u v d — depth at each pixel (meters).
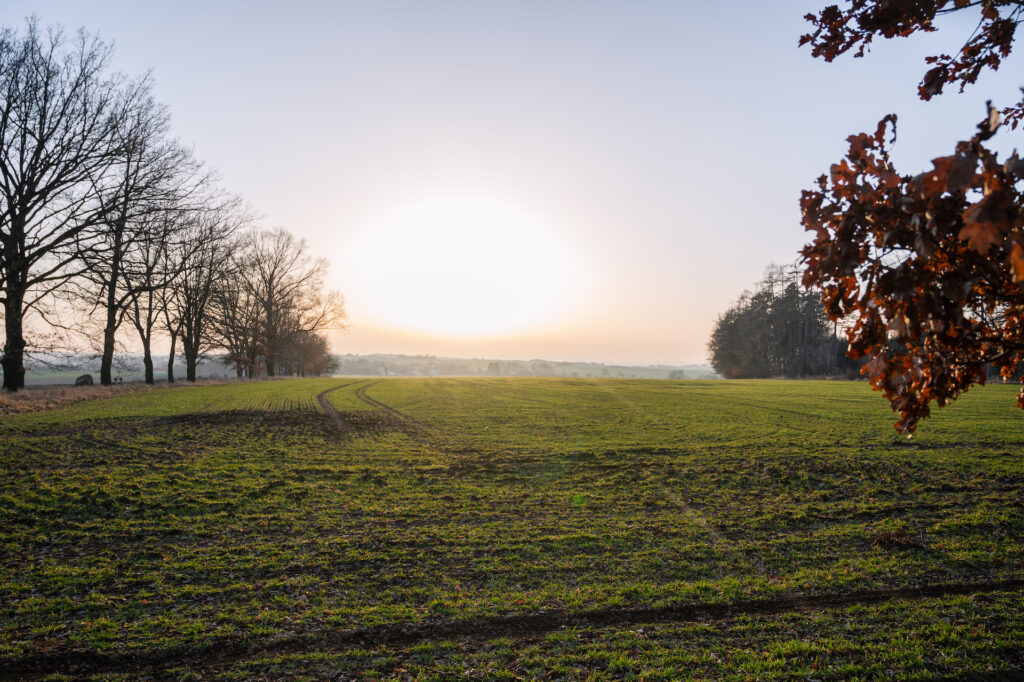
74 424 26.00
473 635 8.25
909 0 4.28
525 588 9.95
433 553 11.62
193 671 7.27
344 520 13.78
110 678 7.10
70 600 9.24
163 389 49.03
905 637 7.88
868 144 3.62
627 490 16.64
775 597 9.43
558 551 11.74
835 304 3.82
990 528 12.52
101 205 35.47
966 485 16.06
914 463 18.77
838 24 4.64
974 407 31.62
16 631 8.22
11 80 32.09
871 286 3.56
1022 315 3.70
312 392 50.84
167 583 10.02
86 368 45.06
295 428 27.89
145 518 13.52
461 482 17.62
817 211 3.71
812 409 35.28
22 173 33.66
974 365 3.85
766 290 100.19
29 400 32.12
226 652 7.75
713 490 16.55
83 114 34.44
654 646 7.85
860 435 24.80
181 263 53.16
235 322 73.38
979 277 3.07
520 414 34.62
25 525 12.77
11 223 32.94
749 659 7.42
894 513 13.88
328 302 83.75
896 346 3.88
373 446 23.61
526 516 14.18
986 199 2.57
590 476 18.36
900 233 3.15
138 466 18.31
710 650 7.71
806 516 13.82
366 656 7.64
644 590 9.74
